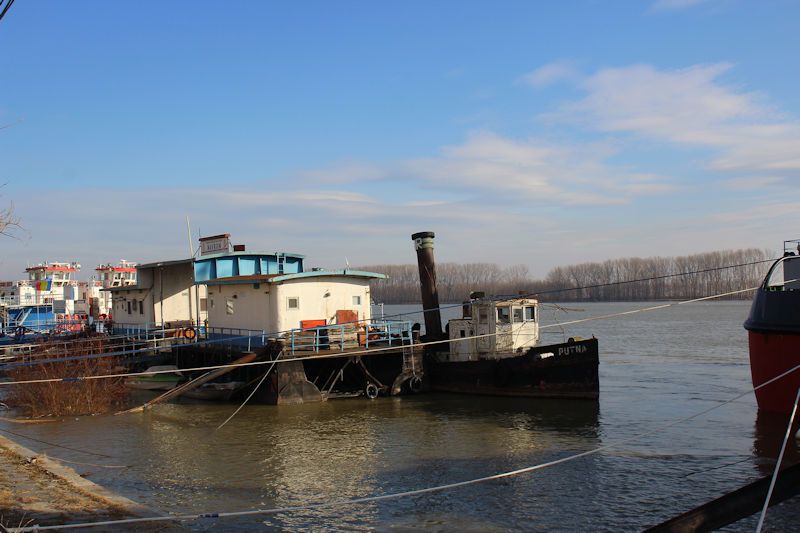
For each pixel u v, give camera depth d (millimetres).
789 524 13594
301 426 24547
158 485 17094
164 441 22328
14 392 30375
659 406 28156
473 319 32094
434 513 14758
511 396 29969
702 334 78375
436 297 35156
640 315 146875
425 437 22453
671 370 41875
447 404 28875
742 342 63906
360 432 23406
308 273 32062
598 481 17000
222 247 41812
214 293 36531
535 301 32125
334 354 29031
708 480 17000
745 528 13492
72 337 41062
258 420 25766
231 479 17641
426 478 17562
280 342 28891
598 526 13953
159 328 39938
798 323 22422
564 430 23406
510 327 31406
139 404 29922
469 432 23172
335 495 16188
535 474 17672
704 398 30297
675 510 14852
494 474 17781
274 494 16312
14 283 60000
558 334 79250
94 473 18328
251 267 38344
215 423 25344
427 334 34969
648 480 17031
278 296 31797
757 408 26094
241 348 33031
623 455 19484
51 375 28375
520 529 13820
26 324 53750
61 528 11625
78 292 68438
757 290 24562
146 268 42594
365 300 33844
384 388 30797
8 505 12891
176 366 36219
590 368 28172
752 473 17547
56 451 20969
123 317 46781
